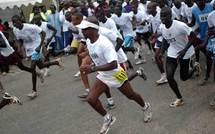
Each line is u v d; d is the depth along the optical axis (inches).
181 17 345.1
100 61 203.8
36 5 514.3
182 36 237.3
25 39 320.5
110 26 287.1
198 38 293.0
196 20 293.1
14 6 518.6
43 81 345.1
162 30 242.7
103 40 196.9
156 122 227.6
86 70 199.2
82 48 289.4
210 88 275.6
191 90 276.4
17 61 315.9
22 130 246.8
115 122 236.1
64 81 354.6
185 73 260.1
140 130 219.8
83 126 237.9
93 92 208.7
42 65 339.9
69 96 305.1
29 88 349.1
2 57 332.2
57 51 496.4
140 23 379.9
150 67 360.5
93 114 256.5
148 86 302.0
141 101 223.0
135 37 376.5
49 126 247.0
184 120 225.8
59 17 487.5
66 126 242.4
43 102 300.0
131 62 391.9
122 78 208.5
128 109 255.4
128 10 462.6
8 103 245.9
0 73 430.6
